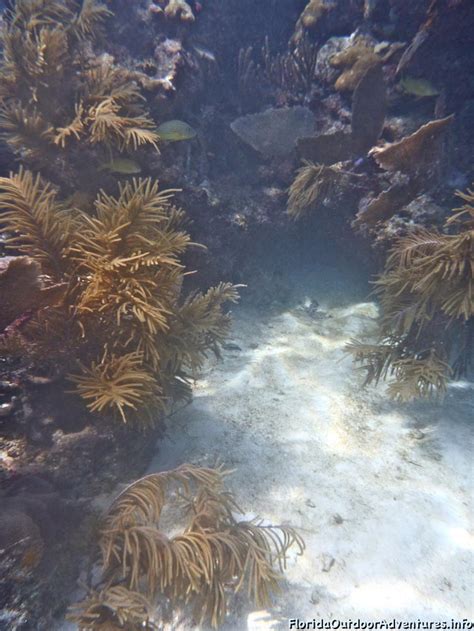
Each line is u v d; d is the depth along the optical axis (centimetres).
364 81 189
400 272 163
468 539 118
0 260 112
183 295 204
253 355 196
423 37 197
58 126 175
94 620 91
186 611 100
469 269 143
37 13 192
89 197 174
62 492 113
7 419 115
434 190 187
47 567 96
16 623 84
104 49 203
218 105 246
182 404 163
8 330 112
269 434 152
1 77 175
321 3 243
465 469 139
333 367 189
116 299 116
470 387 175
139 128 175
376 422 159
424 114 203
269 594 105
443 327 162
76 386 123
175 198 191
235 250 220
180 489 130
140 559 101
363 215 195
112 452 123
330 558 113
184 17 215
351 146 205
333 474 137
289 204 222
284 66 250
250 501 127
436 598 104
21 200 118
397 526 120
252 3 262
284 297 236
